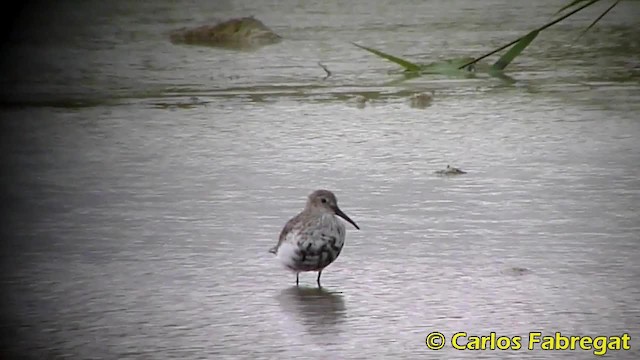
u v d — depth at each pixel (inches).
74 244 500.7
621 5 1178.6
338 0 1262.3
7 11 1230.3
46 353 384.5
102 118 743.1
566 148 644.7
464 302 425.7
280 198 560.7
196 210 545.6
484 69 874.8
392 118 723.4
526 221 519.5
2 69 914.1
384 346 386.0
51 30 1104.2
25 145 678.5
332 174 601.3
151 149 664.4
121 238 508.1
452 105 756.6
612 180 581.3
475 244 489.7
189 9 1218.6
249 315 416.5
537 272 456.1
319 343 389.1
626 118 711.7
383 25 1083.9
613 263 465.7
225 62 919.7
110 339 396.2
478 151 642.2
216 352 382.6
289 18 1140.5
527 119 713.6
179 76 868.6
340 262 473.4
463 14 1146.0
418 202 550.3
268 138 681.6
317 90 810.2
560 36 1018.1
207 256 482.9
